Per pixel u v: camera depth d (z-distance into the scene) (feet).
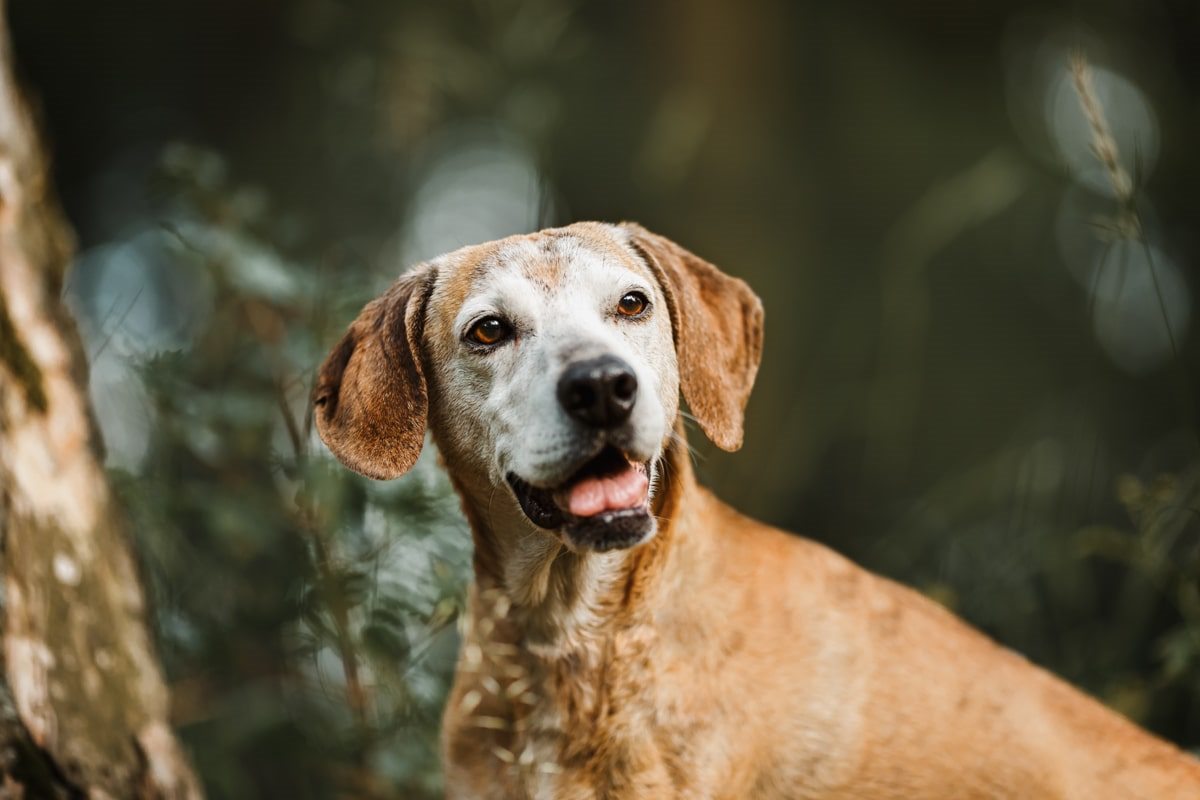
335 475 17.34
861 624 15.20
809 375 38.22
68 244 18.02
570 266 14.83
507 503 14.83
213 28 46.85
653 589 14.38
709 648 14.37
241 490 20.15
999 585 22.66
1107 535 18.53
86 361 17.34
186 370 20.07
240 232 19.16
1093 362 44.11
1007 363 44.37
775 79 38.70
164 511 19.71
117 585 16.40
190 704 20.31
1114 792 15.26
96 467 16.69
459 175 47.26
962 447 42.83
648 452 13.57
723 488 27.14
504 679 14.98
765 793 14.60
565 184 39.01
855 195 44.06
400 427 15.19
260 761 23.00
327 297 19.20
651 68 38.40
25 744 14.43
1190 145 46.24
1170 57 47.26
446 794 15.57
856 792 14.70
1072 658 21.88
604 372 13.20
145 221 46.42
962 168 44.06
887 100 44.42
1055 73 47.78
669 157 32.04
